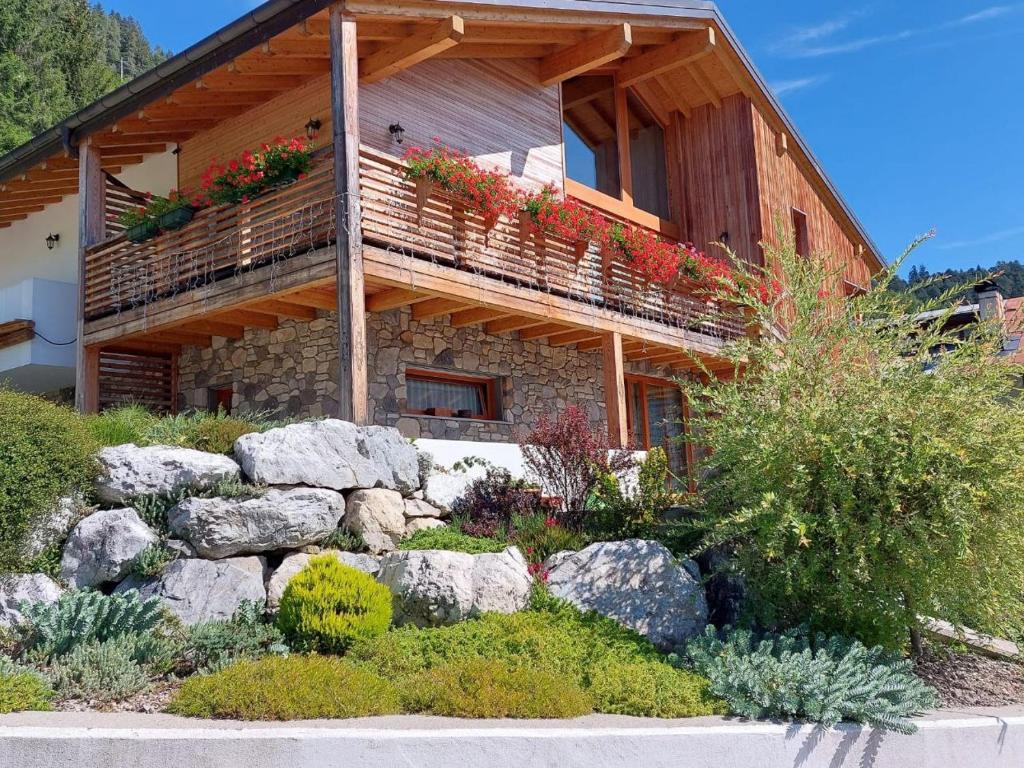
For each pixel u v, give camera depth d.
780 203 16.25
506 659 5.73
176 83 10.34
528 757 4.61
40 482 6.39
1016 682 6.96
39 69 36.06
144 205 12.62
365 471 7.51
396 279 8.88
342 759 4.34
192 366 12.46
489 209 10.30
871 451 6.57
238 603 6.38
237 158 11.73
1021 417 6.42
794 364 7.11
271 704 4.67
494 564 6.59
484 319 11.05
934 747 5.56
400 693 5.16
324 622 5.77
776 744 5.12
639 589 6.82
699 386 7.66
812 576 6.56
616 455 8.62
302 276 8.91
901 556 6.36
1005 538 6.23
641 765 4.80
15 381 13.79
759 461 6.68
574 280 11.67
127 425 7.60
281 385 11.14
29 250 15.28
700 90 15.91
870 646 6.66
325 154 9.48
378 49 10.20
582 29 12.39
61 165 12.96
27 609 5.71
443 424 11.27
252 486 6.85
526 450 8.49
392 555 6.75
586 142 14.66
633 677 5.62
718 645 6.29
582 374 13.90
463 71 11.98
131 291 11.16
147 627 5.70
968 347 6.71
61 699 4.91
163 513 6.76
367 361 10.38
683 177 16.30
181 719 4.57
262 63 9.95
